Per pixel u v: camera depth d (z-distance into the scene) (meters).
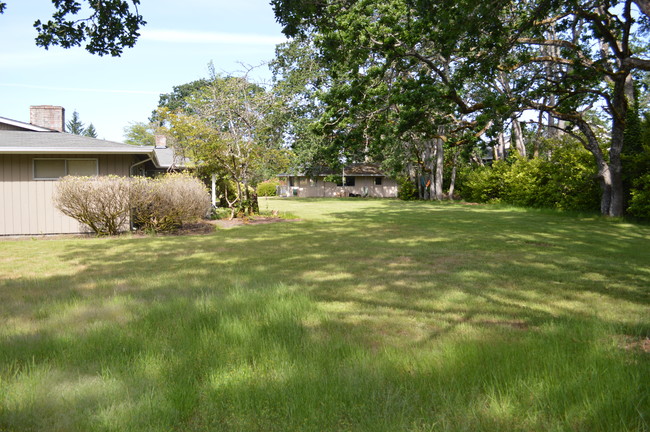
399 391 3.12
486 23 9.39
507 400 2.98
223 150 19.78
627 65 8.90
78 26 7.40
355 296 6.33
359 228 16.64
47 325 4.88
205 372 3.53
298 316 5.14
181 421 2.86
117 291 6.65
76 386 3.29
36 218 15.34
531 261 9.30
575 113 19.98
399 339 4.41
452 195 39.06
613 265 8.77
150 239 13.57
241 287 6.59
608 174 20.06
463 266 8.74
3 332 4.62
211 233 15.27
